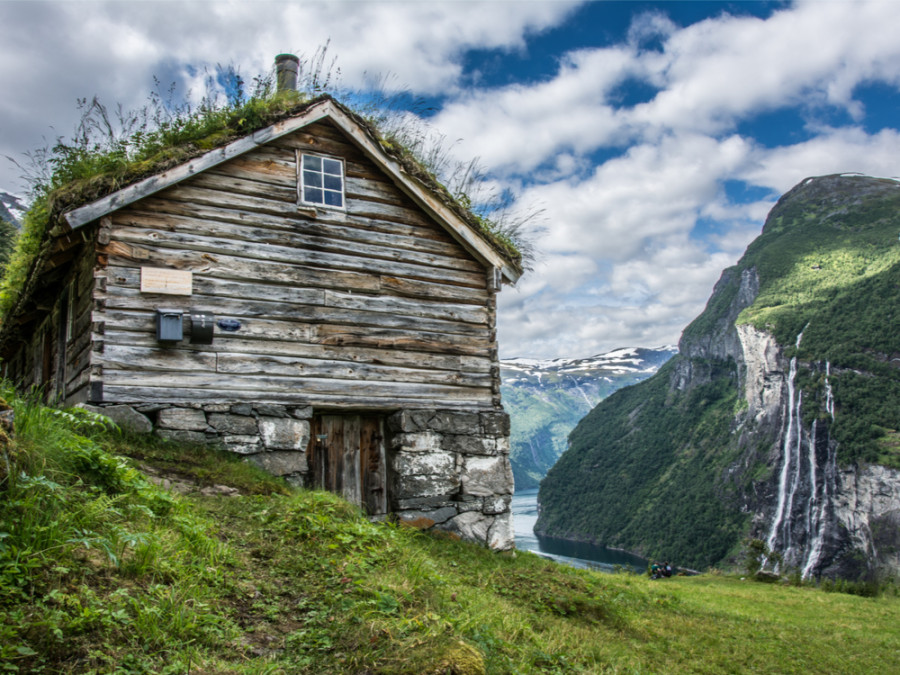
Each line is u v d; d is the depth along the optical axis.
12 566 3.66
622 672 5.68
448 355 10.78
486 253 11.07
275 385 9.31
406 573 5.56
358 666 3.88
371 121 10.87
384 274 10.41
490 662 4.45
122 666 3.32
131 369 8.45
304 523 6.17
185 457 8.15
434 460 10.27
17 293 12.47
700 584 22.39
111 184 8.40
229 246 9.30
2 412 4.61
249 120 9.49
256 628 4.21
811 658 8.41
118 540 4.41
